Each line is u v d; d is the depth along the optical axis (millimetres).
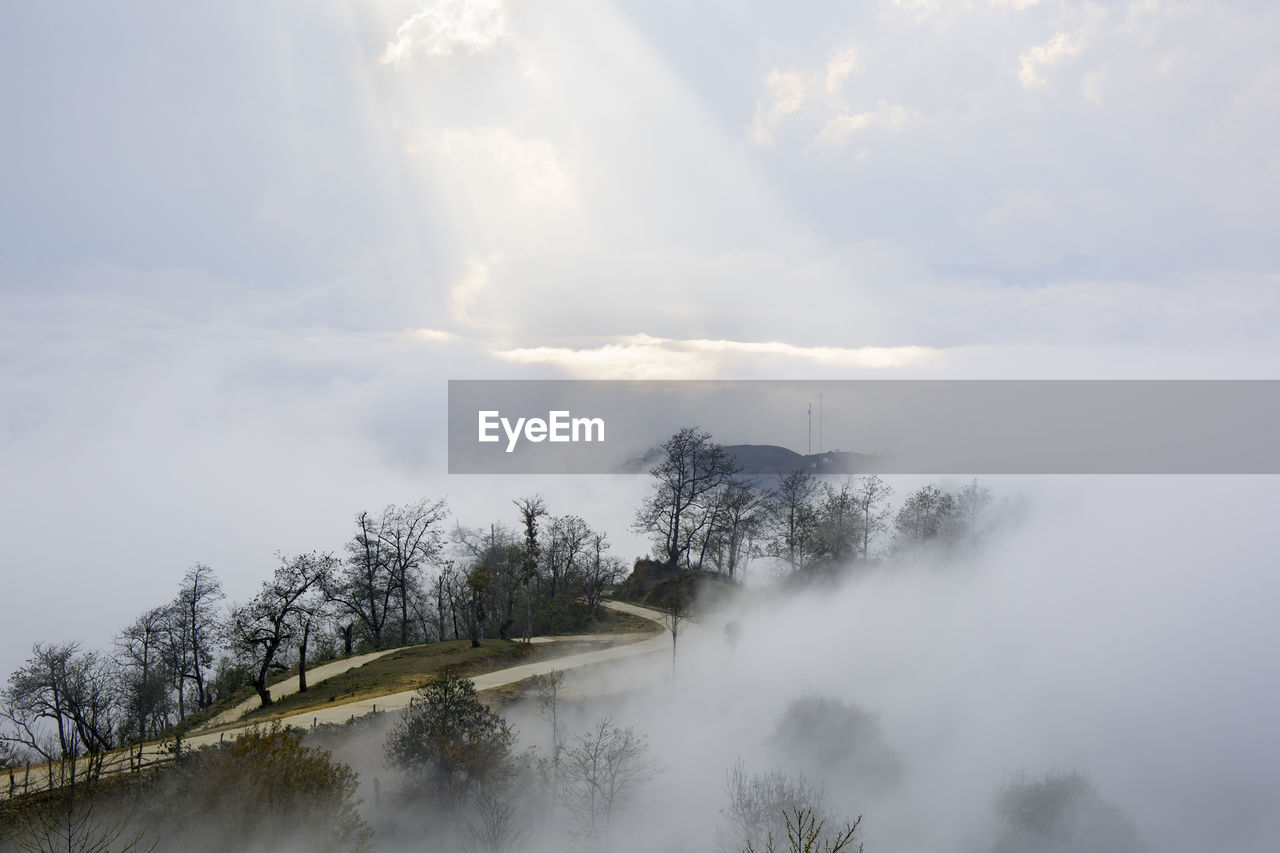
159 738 53469
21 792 37719
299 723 53812
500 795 43781
